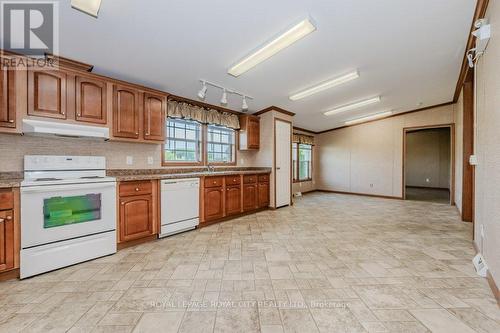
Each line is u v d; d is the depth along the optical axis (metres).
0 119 1.97
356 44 2.62
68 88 2.33
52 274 2.02
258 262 2.27
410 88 4.29
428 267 2.14
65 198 2.16
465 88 3.70
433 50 2.86
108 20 1.92
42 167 2.35
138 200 2.74
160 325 1.38
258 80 3.39
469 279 1.92
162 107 3.16
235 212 4.04
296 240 2.93
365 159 6.97
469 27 2.39
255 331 1.33
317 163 8.20
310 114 5.69
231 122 4.59
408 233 3.21
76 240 2.22
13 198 1.90
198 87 3.41
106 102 2.60
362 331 1.32
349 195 7.14
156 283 1.87
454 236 3.07
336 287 1.80
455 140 5.31
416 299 1.64
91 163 2.66
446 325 1.36
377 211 4.71
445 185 8.41
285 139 5.19
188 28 2.11
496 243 1.68
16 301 1.62
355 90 4.22
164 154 3.56
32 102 2.12
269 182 4.82
